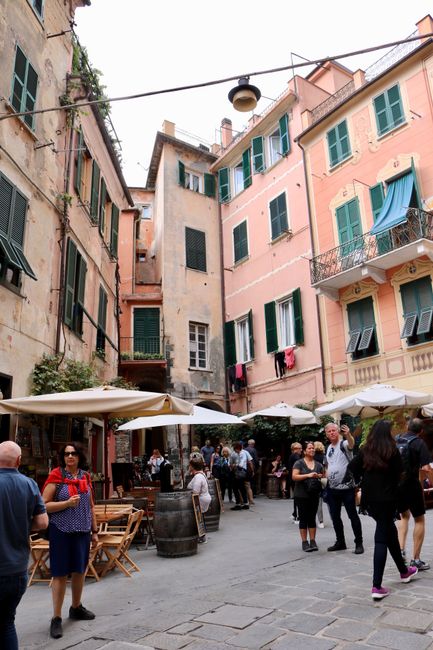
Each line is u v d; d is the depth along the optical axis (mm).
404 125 17422
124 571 6805
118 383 16234
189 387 22844
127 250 24719
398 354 16453
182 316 23688
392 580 5594
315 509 7852
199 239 25406
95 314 15414
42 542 7039
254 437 19953
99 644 4254
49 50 12359
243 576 6320
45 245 11492
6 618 3578
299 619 4465
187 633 4328
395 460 5262
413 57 17250
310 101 22812
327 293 18531
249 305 23609
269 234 23016
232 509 14469
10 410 8172
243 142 25250
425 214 15734
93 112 15016
